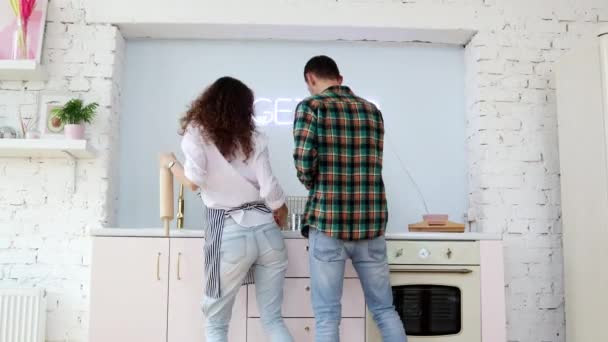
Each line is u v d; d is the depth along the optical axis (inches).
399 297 103.0
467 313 102.7
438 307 103.2
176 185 126.6
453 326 103.0
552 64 127.3
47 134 118.3
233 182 84.6
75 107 114.6
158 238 101.5
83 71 121.3
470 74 130.6
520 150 124.7
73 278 117.2
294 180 129.0
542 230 123.1
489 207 122.8
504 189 123.5
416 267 103.0
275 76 132.0
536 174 124.4
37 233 117.5
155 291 100.6
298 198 124.5
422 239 103.9
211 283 83.6
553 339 121.2
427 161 132.1
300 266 101.9
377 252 89.5
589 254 109.8
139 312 100.0
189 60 131.3
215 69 131.5
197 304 100.5
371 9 125.0
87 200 118.4
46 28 122.0
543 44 127.6
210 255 84.0
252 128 87.0
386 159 131.6
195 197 126.8
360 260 89.5
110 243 101.0
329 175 86.1
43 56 120.8
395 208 130.4
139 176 127.3
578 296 112.8
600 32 108.0
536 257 122.4
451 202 131.3
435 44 134.6
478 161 125.1
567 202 117.1
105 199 118.6
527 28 127.9
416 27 125.3
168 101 129.9
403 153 132.0
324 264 85.9
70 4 122.6
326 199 85.7
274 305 86.6
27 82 120.8
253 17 123.0
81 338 116.0
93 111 118.8
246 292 100.5
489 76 125.9
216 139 83.6
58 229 117.8
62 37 122.0
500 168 123.9
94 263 100.5
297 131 85.4
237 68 131.9
